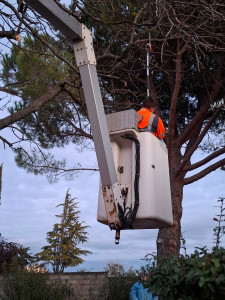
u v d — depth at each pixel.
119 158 4.43
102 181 4.21
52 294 9.75
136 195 4.15
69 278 10.70
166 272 2.72
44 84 8.84
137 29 10.16
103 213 4.41
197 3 7.66
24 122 12.22
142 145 4.33
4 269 10.60
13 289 9.31
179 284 2.66
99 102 4.41
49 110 11.76
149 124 4.75
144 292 7.07
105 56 8.89
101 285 10.56
